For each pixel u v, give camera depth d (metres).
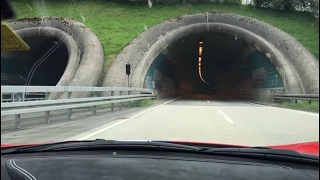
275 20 42.88
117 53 32.09
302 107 20.77
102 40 35.16
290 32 38.03
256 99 36.97
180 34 34.50
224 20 37.16
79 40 32.78
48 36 33.38
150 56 31.47
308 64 28.98
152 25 39.47
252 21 36.97
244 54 38.94
